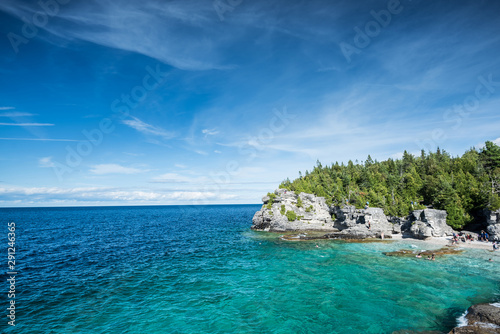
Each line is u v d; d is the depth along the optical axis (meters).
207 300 30.47
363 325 24.02
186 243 68.69
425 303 28.08
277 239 74.00
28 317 26.52
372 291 32.00
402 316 25.39
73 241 72.56
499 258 45.41
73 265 46.03
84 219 161.50
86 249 60.69
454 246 55.41
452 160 119.94
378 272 39.44
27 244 66.94
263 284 35.62
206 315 26.77
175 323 25.20
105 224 125.75
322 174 140.25
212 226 114.81
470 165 90.50
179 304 29.45
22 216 193.38
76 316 26.73
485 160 84.50
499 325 21.84
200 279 38.00
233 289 33.88
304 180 134.88
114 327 24.55
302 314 26.59
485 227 64.19
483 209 64.19
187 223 131.00
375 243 63.09
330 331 23.25
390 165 126.75
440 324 23.70
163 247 63.06
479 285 32.84
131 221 145.50
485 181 72.69
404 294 30.69
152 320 25.81
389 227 72.69
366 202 87.94
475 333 20.59
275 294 31.98
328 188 115.56
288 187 118.88
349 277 37.50
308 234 79.88
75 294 32.50
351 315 26.03
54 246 64.56
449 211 68.19
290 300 30.09
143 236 82.44
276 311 27.39
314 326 24.19
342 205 91.69
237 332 23.44
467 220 66.06
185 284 35.94
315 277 38.12
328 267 43.16
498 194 63.22
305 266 44.22
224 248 61.31
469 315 24.73
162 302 30.02
